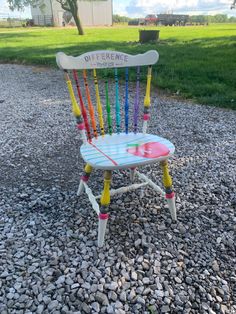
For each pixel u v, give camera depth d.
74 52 8.96
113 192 1.94
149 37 11.04
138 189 2.26
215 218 1.98
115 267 1.59
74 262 1.62
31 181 2.41
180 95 4.79
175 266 1.60
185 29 19.22
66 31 19.88
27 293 1.44
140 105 4.31
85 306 1.38
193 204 2.11
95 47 9.86
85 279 1.51
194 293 1.46
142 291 1.46
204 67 6.20
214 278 1.54
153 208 2.06
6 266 1.59
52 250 1.70
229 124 3.60
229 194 2.23
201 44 9.76
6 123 3.77
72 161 2.72
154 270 1.57
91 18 30.98
